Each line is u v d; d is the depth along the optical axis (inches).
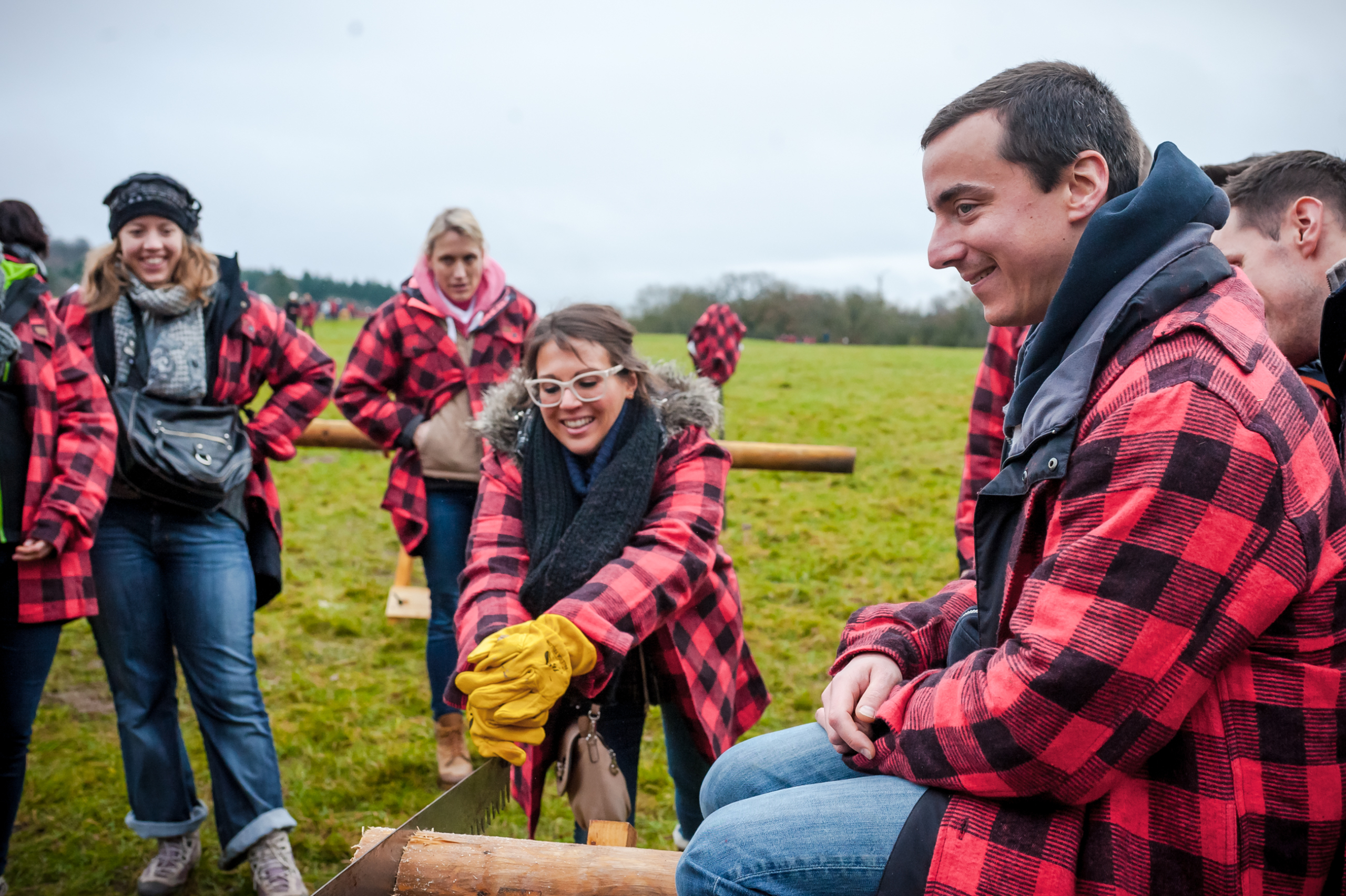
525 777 92.3
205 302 124.0
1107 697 43.2
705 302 2260.1
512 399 94.3
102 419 113.4
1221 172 79.5
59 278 568.7
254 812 114.4
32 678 112.3
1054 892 45.5
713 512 89.5
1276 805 43.7
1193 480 42.0
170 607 117.6
